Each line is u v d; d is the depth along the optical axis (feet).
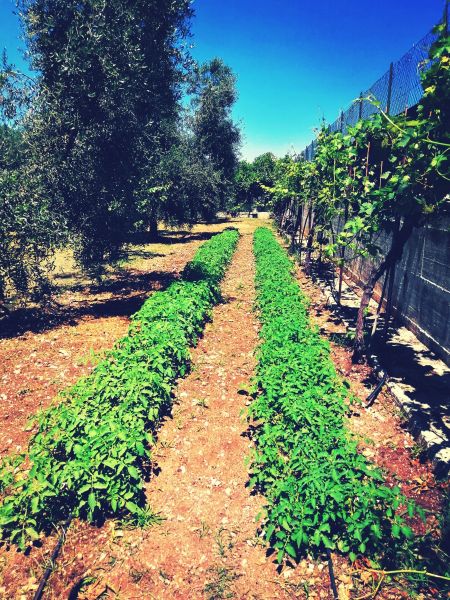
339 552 12.23
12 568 12.19
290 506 12.26
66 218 33.40
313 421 15.71
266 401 17.61
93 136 33.01
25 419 19.45
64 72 30.01
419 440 16.72
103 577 11.96
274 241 64.44
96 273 41.19
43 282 32.42
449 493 13.10
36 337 29.73
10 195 28.19
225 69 91.04
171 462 16.56
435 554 11.87
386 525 12.32
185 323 26.89
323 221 39.68
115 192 36.19
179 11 41.65
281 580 11.72
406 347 25.49
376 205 19.03
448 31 15.55
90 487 13.09
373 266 37.06
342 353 25.43
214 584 11.70
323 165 31.76
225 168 97.96
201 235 93.61
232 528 13.55
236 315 33.94
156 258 63.98
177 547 12.90
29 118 31.22
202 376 23.43
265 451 14.82
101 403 17.39
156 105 42.06
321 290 40.55
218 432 18.37
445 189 17.20
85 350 27.35
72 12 30.66
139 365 19.57
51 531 13.35
